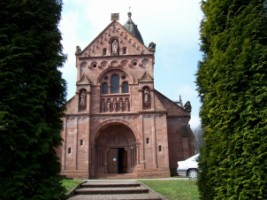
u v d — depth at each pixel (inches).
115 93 1604.3
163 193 677.9
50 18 406.6
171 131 1608.0
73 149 1504.7
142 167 1467.8
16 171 325.4
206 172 360.2
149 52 1636.3
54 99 406.6
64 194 377.7
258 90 303.4
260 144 289.9
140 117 1534.2
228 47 338.3
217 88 343.3
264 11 331.6
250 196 291.4
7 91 335.0
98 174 1520.7
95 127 1549.0
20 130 329.4
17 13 371.2
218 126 339.6
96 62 1641.2
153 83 1579.7
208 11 395.5
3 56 345.7
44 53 389.4
